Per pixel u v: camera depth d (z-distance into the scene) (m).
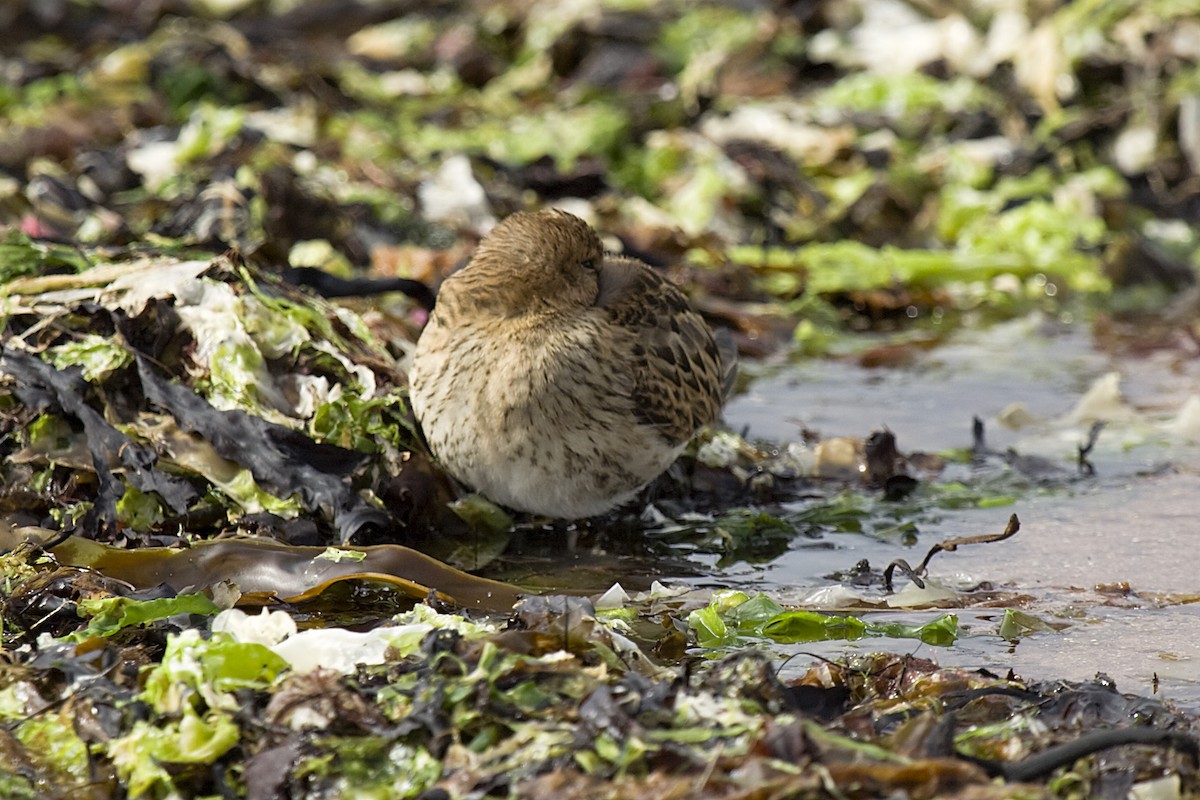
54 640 8.40
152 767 7.07
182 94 20.94
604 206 18.56
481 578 9.72
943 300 17.77
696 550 10.90
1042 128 20.72
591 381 10.41
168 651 7.63
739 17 23.98
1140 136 20.52
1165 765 7.11
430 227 17.53
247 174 16.69
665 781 6.66
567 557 10.73
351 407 10.77
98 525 10.12
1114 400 13.95
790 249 19.00
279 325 11.02
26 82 22.36
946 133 21.17
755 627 9.35
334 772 7.02
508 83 23.28
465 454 10.53
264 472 10.33
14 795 7.12
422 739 7.14
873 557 10.73
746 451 12.37
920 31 22.89
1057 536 11.05
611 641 8.20
